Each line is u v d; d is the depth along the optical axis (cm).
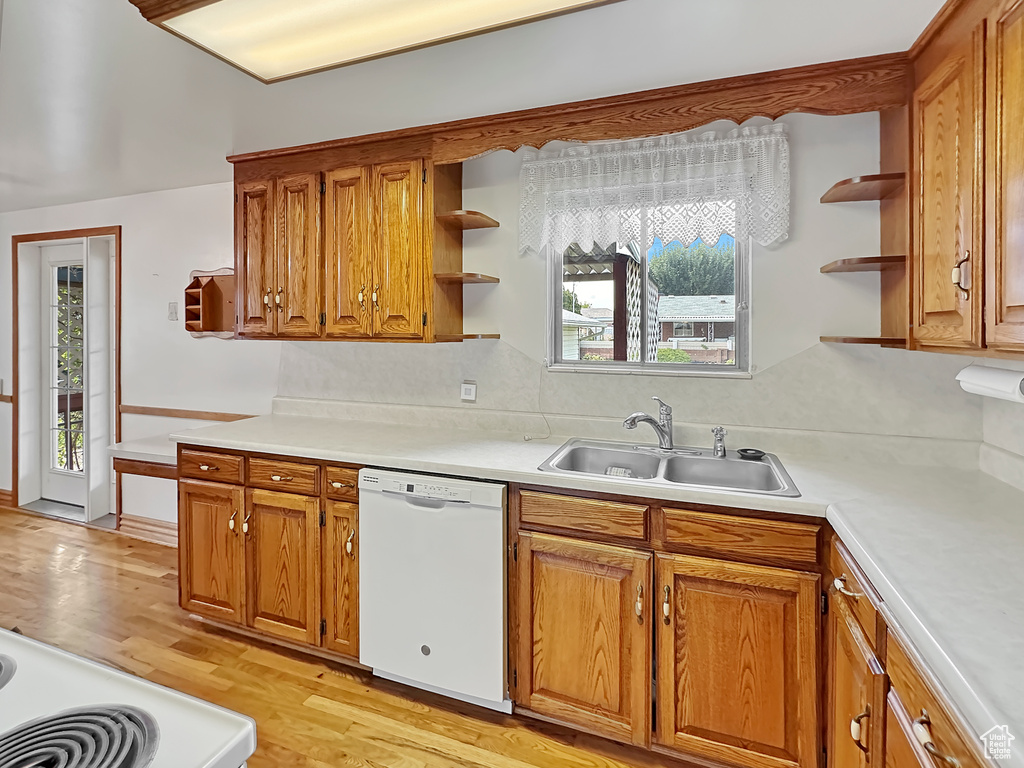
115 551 341
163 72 189
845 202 208
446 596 199
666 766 179
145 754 53
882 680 113
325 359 303
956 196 142
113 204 364
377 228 246
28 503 415
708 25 157
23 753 53
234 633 252
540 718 197
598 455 229
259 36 150
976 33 130
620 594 179
